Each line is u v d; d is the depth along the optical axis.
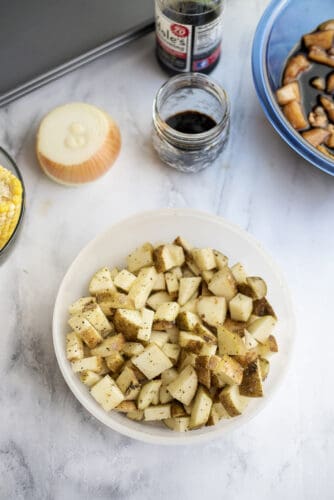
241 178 0.78
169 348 0.69
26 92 0.77
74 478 0.71
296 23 0.76
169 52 0.76
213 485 0.71
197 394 0.67
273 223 0.77
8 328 0.74
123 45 0.78
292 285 0.76
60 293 0.70
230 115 0.79
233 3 0.82
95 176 0.75
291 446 0.72
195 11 0.71
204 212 0.73
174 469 0.71
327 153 0.76
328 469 0.72
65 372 0.68
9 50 0.75
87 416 0.72
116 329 0.70
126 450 0.72
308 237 0.77
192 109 0.78
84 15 0.75
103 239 0.73
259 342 0.70
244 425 0.73
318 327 0.75
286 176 0.78
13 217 0.70
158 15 0.73
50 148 0.74
